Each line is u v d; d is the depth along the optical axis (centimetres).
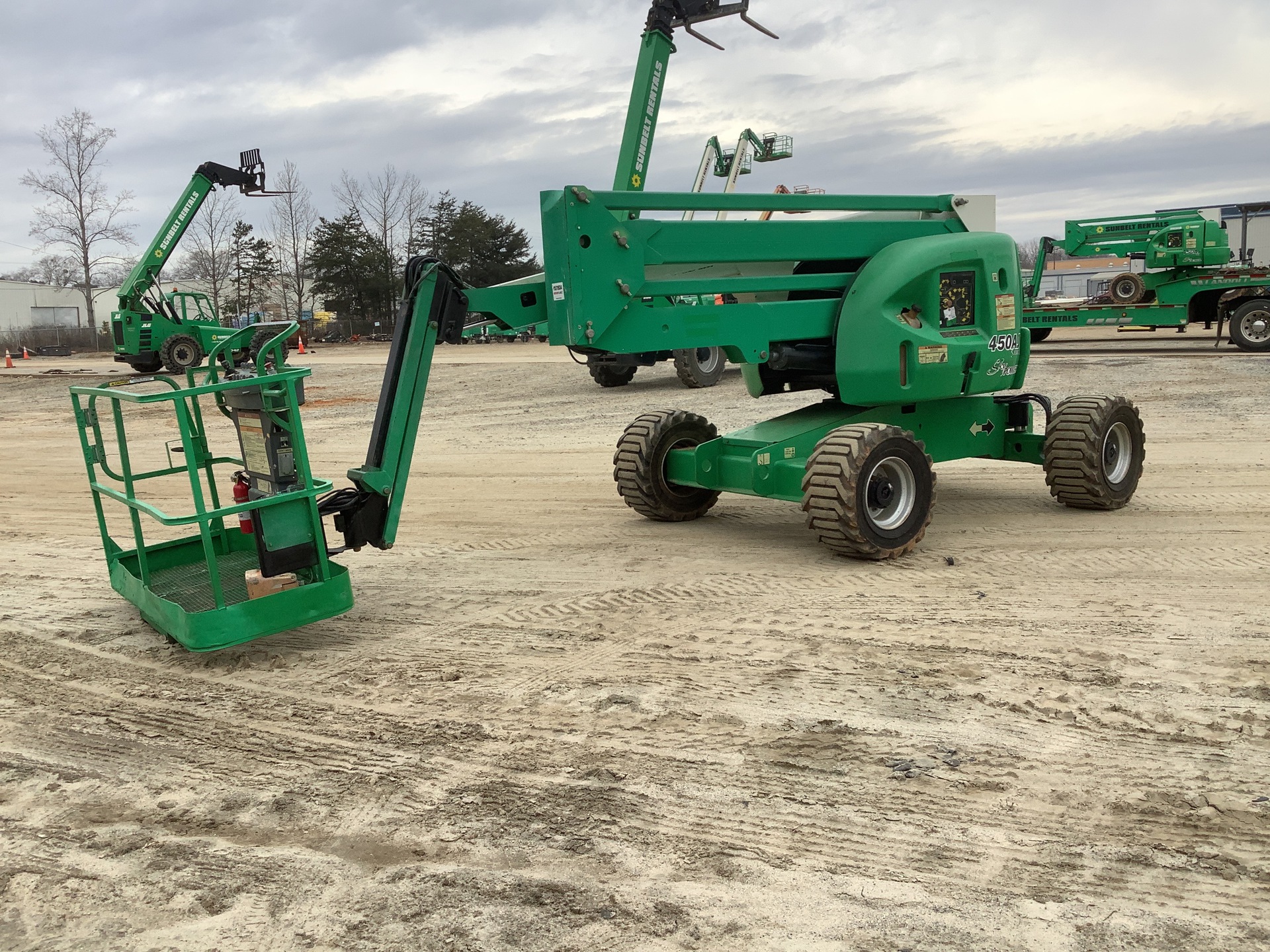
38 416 2069
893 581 642
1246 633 520
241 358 618
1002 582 632
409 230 5984
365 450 1480
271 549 530
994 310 787
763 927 287
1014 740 404
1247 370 1698
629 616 590
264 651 550
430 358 595
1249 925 283
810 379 822
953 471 1041
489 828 349
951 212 800
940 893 302
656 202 657
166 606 532
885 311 726
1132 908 292
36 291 7181
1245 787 359
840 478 661
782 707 445
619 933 286
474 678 497
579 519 890
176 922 298
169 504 1044
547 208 630
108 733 448
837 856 324
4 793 390
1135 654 495
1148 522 785
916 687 462
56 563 796
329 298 6253
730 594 627
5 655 560
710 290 694
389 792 379
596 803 363
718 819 350
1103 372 1761
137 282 2612
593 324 636
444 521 908
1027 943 277
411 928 291
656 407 1688
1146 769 376
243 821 361
